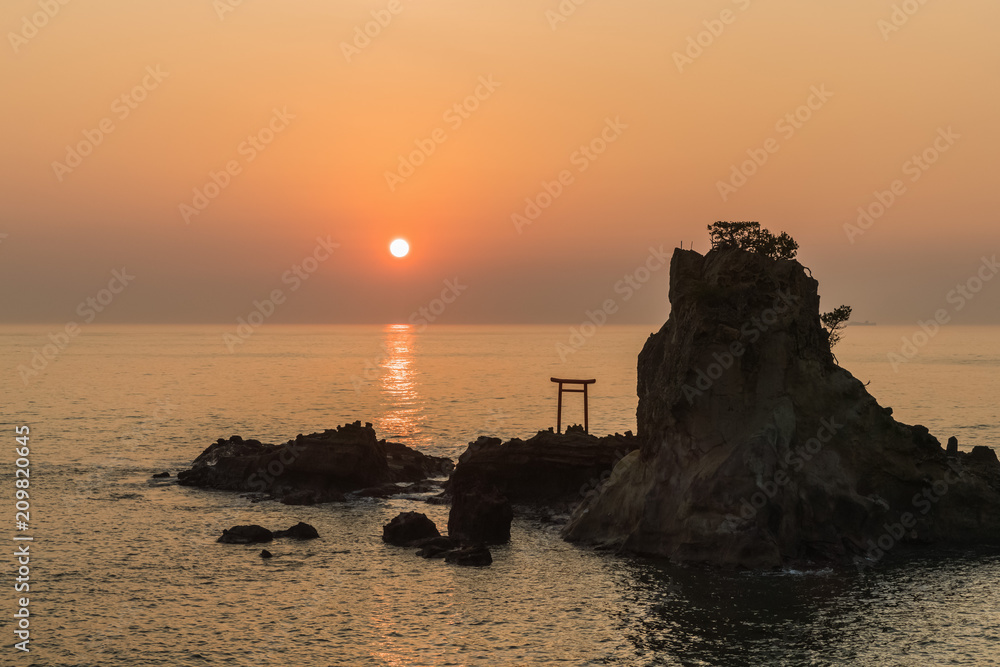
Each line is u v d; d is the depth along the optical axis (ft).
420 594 154.20
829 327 247.91
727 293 182.91
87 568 170.50
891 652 126.52
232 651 128.88
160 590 156.66
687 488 175.01
